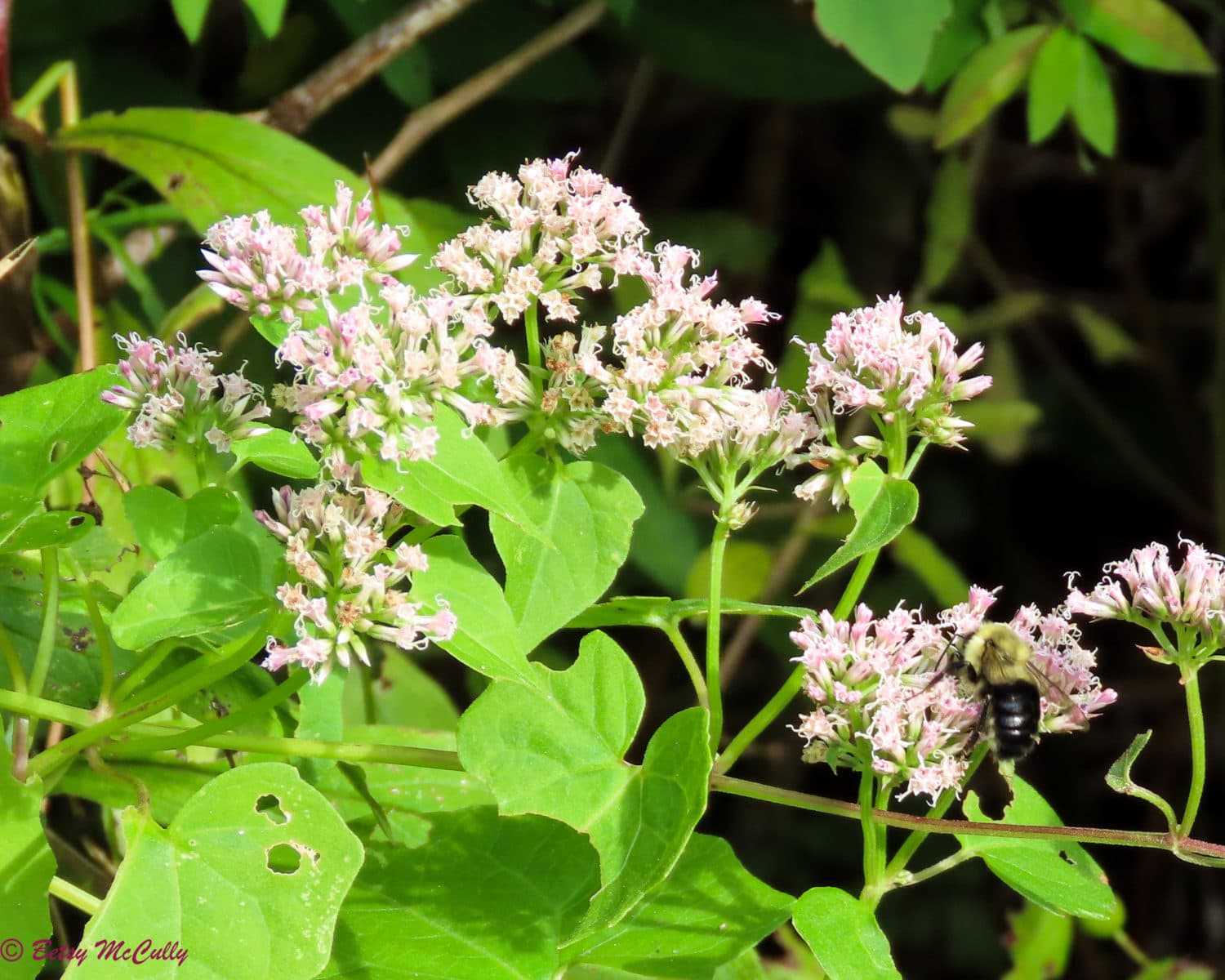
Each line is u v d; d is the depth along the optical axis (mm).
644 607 416
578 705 403
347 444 394
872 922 399
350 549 393
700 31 545
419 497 392
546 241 407
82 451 403
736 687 652
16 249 450
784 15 544
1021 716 417
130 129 466
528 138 542
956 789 405
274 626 398
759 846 649
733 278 621
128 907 387
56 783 415
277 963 387
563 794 399
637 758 611
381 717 471
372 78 533
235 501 399
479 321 399
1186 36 506
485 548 545
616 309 554
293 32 525
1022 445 608
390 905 411
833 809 406
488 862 416
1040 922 500
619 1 508
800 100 551
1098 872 412
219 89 551
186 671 405
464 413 397
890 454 408
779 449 410
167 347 400
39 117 476
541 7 539
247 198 461
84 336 469
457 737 400
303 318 400
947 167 577
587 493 408
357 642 395
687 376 408
